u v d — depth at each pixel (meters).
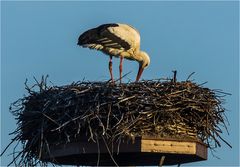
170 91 13.22
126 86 13.12
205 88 13.77
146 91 13.05
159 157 13.92
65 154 13.37
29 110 14.20
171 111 13.07
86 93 13.14
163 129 13.02
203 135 13.62
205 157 13.78
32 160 14.20
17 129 14.26
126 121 12.70
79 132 13.15
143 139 12.74
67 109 13.25
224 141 13.83
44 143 13.72
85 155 13.64
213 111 13.81
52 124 13.48
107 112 12.84
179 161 14.41
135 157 14.07
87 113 12.80
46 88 14.32
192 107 13.27
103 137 12.77
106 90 13.00
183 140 13.10
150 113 12.87
